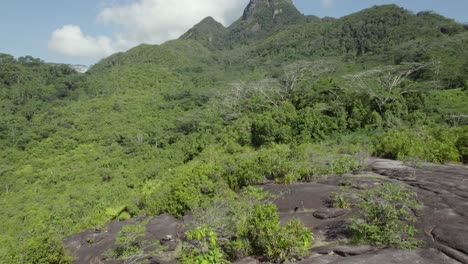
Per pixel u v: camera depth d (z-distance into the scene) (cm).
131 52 11600
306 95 3120
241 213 503
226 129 3086
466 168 902
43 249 609
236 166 922
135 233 596
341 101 2645
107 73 8656
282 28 14088
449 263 345
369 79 3175
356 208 564
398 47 6003
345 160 959
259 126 2306
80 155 4122
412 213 496
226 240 471
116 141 4575
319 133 2238
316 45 8994
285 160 907
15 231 2217
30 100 6112
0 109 5503
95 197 2608
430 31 6900
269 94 3628
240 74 8306
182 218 736
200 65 9819
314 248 436
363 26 8675
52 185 3394
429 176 764
